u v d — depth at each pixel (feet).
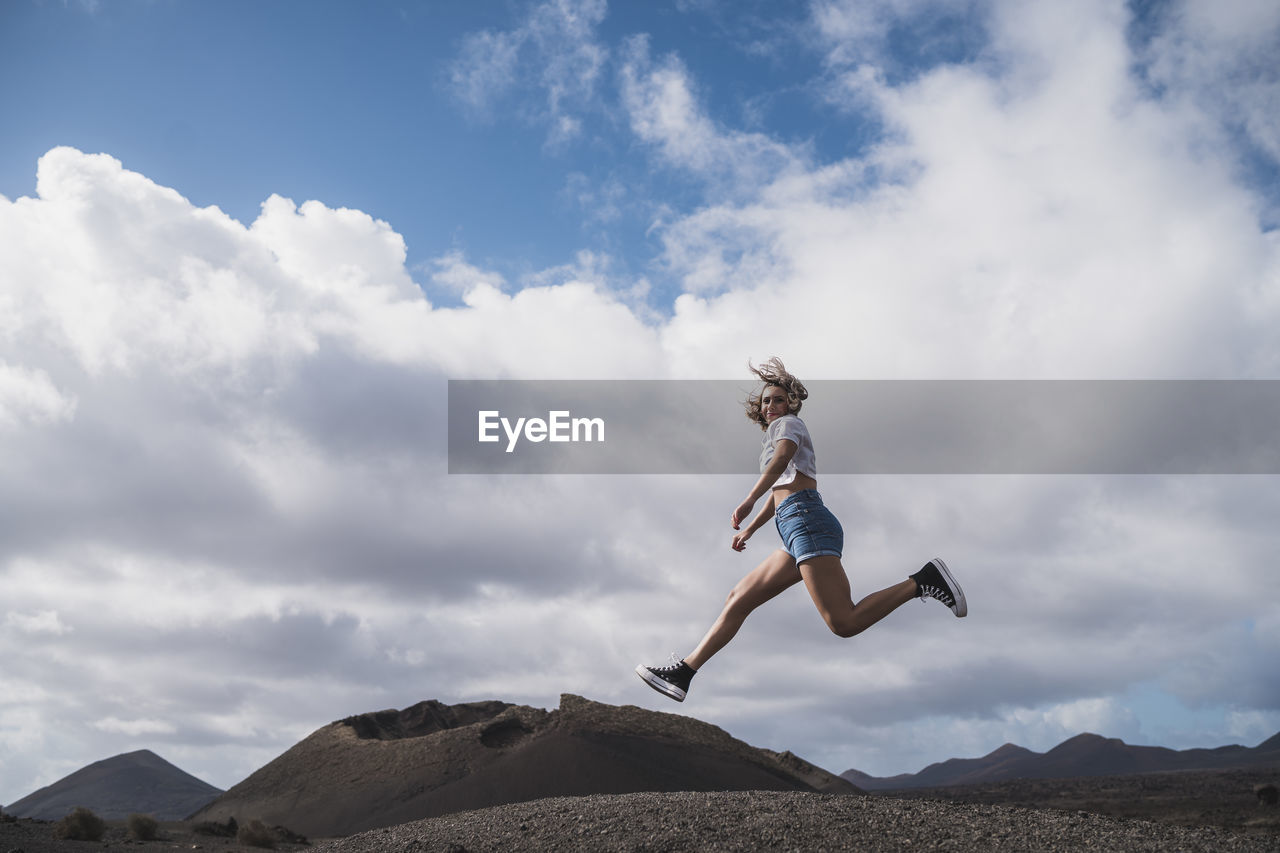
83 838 92.94
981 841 20.83
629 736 202.69
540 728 202.90
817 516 20.40
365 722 229.04
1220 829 22.18
